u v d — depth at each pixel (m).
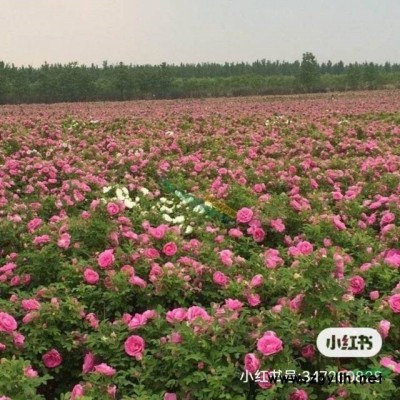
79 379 4.86
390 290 5.30
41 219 7.51
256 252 6.59
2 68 76.44
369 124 18.77
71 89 75.44
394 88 71.12
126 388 4.36
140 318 4.65
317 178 9.75
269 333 4.06
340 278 4.44
